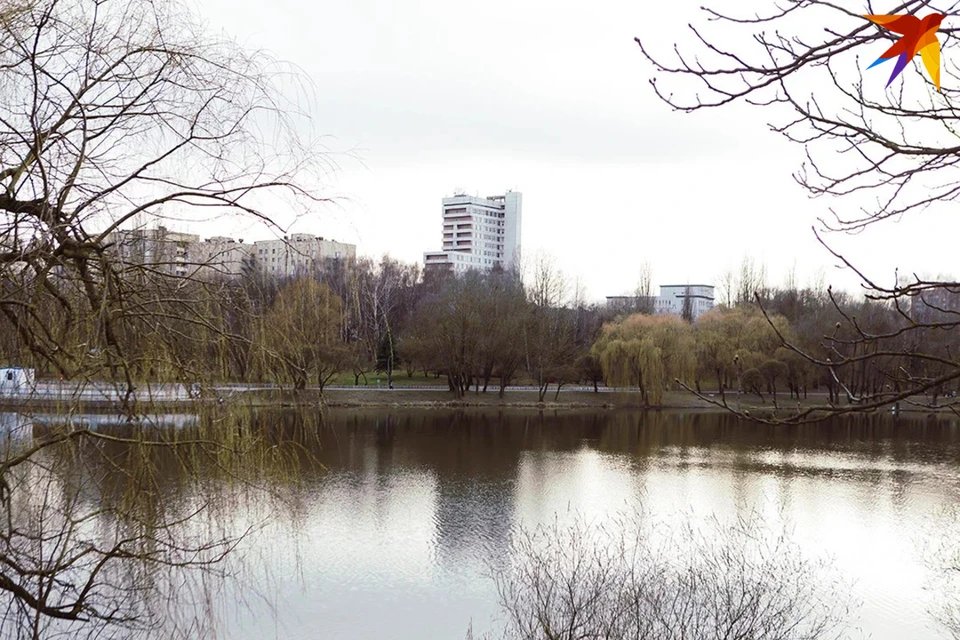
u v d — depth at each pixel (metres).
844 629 14.83
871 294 3.38
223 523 7.25
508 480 28.61
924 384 3.19
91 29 5.65
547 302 60.94
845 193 3.60
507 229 167.12
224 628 12.12
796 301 64.12
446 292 53.34
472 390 56.91
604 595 13.03
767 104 3.26
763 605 14.34
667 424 46.22
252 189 6.05
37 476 6.09
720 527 22.00
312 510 23.44
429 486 27.31
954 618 15.56
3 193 5.30
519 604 14.80
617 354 51.66
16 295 5.30
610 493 26.70
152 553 6.09
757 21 2.96
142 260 6.19
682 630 12.10
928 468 32.09
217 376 6.63
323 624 14.40
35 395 5.79
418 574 17.78
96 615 5.85
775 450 36.69
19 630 5.57
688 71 3.16
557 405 53.09
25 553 5.66
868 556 19.73
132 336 6.21
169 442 6.11
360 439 37.44
